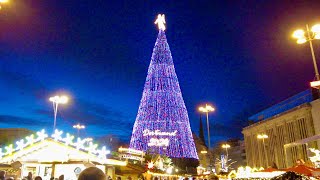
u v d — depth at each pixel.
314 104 71.00
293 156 76.81
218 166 73.12
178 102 68.50
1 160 18.80
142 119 67.06
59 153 19.02
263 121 95.94
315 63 23.56
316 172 11.68
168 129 65.75
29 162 19.55
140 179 26.30
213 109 46.84
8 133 69.38
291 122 79.88
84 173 3.47
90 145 19.36
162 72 69.50
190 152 67.00
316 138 24.58
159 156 50.12
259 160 98.06
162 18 73.12
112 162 19.84
